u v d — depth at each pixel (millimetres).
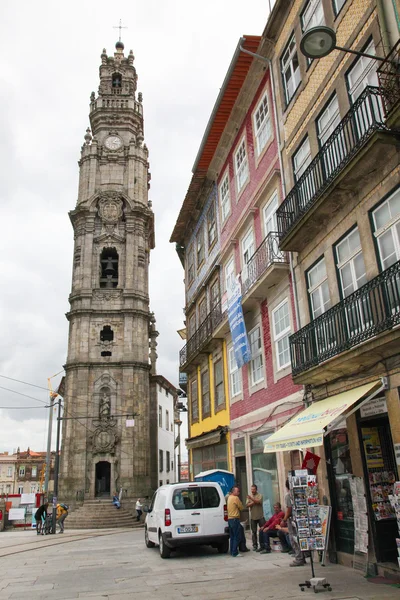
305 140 12195
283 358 13109
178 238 26297
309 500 8078
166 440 45469
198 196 22516
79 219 38750
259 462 14438
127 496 32312
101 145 41375
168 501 12148
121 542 18141
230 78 15781
